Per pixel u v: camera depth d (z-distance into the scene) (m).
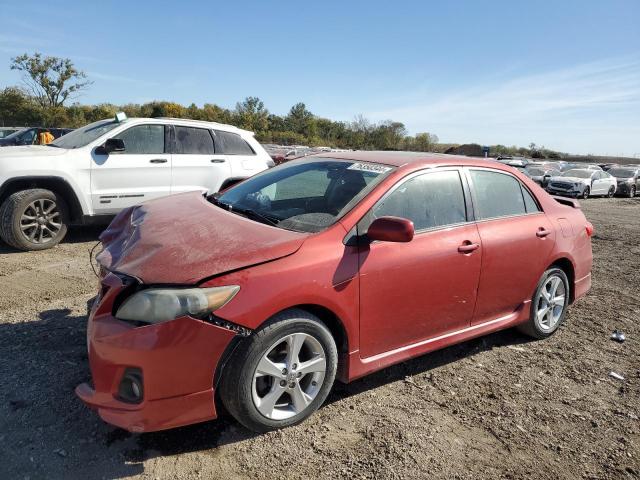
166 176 7.38
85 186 6.69
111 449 2.62
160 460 2.56
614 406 3.49
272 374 2.72
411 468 2.66
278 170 4.20
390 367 3.82
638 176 30.95
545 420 3.25
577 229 4.67
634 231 12.42
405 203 3.40
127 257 2.77
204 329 2.46
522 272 4.09
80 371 3.34
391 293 3.18
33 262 5.89
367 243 3.08
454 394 3.48
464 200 3.77
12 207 6.16
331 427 2.97
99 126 7.39
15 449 2.55
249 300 2.56
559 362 4.14
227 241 2.81
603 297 6.06
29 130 17.52
